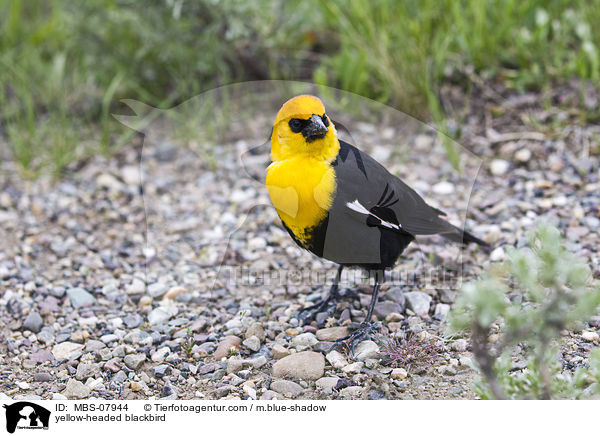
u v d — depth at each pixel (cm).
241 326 610
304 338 577
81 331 620
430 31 982
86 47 1075
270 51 1040
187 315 636
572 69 920
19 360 582
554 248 403
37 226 830
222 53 1030
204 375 548
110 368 559
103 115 1038
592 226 714
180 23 1016
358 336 571
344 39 982
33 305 663
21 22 1213
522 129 888
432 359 537
